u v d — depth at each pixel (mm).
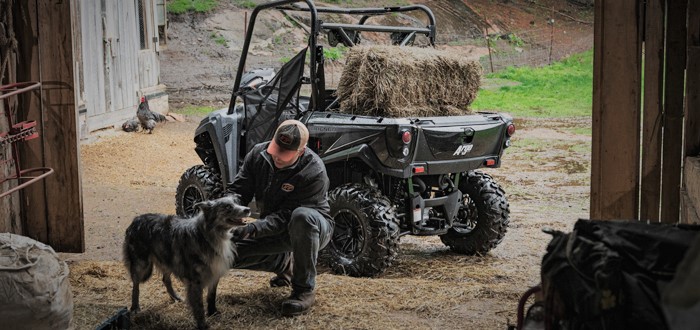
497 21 27234
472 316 5328
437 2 27516
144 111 15055
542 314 3383
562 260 2863
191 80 21359
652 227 2793
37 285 4277
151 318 5223
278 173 5398
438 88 7160
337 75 21922
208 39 23391
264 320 5184
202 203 4777
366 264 6672
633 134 4902
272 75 8195
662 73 5000
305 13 24922
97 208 9641
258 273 6527
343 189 6852
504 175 12211
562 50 25875
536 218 9352
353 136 6766
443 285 6195
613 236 2773
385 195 7051
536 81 22641
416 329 5039
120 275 6387
